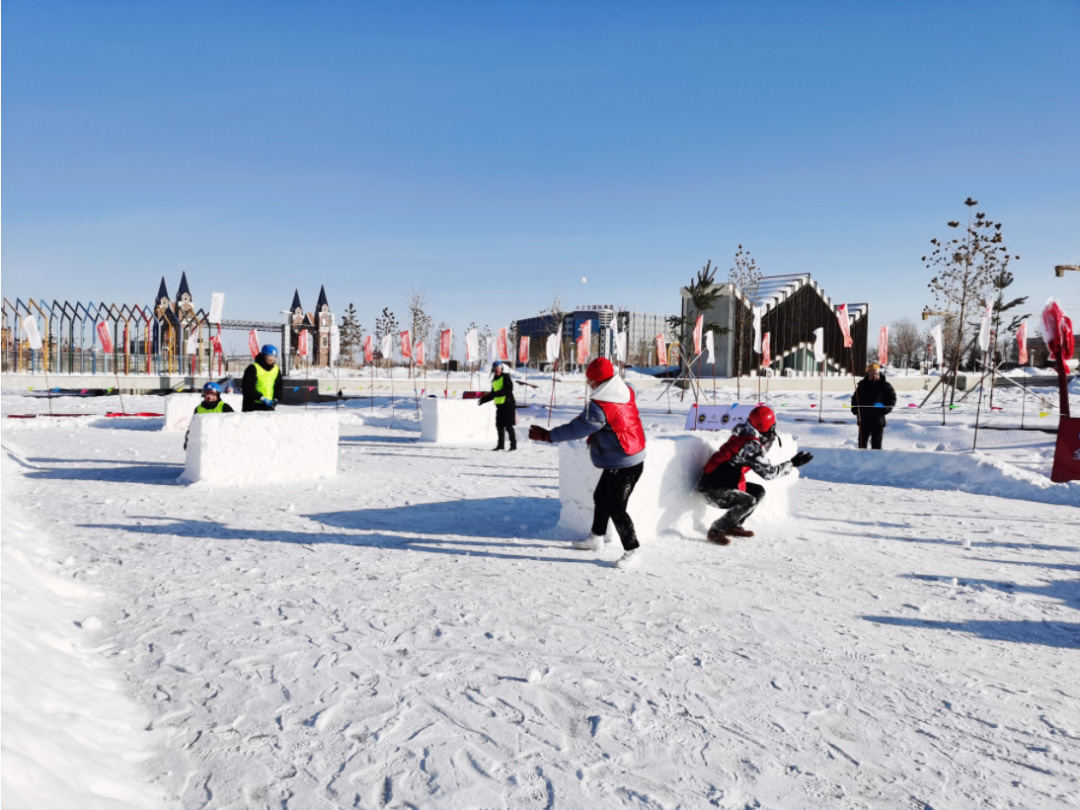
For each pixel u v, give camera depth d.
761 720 2.95
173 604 4.23
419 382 35.12
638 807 2.30
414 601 4.41
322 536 6.16
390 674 3.31
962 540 6.59
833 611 4.43
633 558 5.35
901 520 7.62
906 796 2.41
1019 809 2.34
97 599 4.29
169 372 34.00
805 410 21.08
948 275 25.06
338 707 2.96
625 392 5.34
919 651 3.80
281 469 9.43
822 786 2.46
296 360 43.91
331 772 2.47
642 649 3.71
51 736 2.31
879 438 12.20
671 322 40.81
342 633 3.83
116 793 2.23
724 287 39.66
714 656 3.64
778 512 7.52
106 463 11.02
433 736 2.74
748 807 2.32
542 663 3.49
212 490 8.52
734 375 39.44
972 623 4.28
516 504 7.97
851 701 3.16
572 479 6.23
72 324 31.22
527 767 2.53
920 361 66.00
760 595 4.74
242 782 2.40
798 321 47.03
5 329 30.95
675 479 6.55
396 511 7.40
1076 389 31.75
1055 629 4.21
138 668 3.31
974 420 17.55
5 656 2.81
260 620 4.00
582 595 4.63
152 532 6.16
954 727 2.94
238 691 3.09
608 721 2.90
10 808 1.75
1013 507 8.59
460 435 15.84
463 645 3.70
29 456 11.69
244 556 5.41
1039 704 3.18
